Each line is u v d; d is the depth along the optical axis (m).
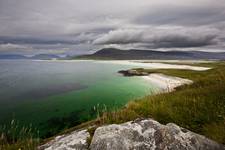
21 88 52.72
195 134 4.88
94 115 24.98
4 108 30.38
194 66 122.38
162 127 4.96
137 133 4.82
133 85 53.91
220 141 5.18
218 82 12.62
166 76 64.25
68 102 34.84
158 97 10.77
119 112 8.30
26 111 28.41
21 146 6.69
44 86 56.31
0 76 86.50
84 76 84.56
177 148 4.41
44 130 19.83
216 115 6.89
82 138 5.28
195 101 8.46
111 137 4.58
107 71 111.44
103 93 44.06
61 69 137.50
